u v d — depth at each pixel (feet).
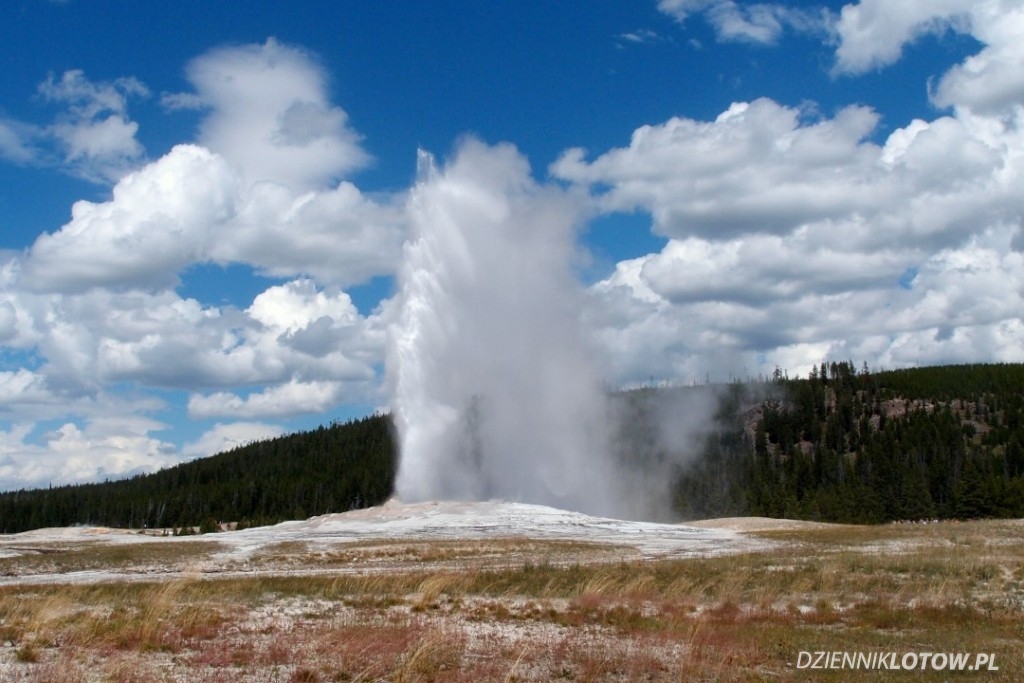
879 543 122.21
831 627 60.90
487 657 48.85
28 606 61.72
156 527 392.47
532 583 80.18
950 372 527.81
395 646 48.55
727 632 57.11
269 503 394.52
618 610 64.95
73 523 421.18
